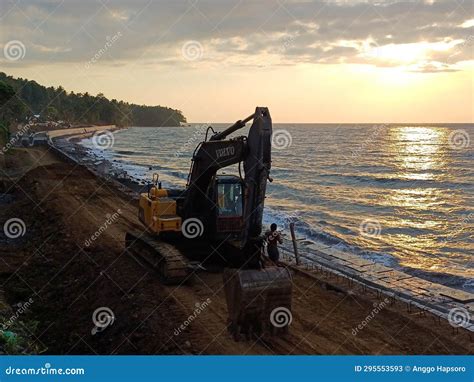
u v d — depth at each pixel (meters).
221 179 14.89
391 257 22.09
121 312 12.88
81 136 132.25
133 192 33.66
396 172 57.84
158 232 15.66
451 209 35.00
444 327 11.54
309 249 19.12
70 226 22.33
